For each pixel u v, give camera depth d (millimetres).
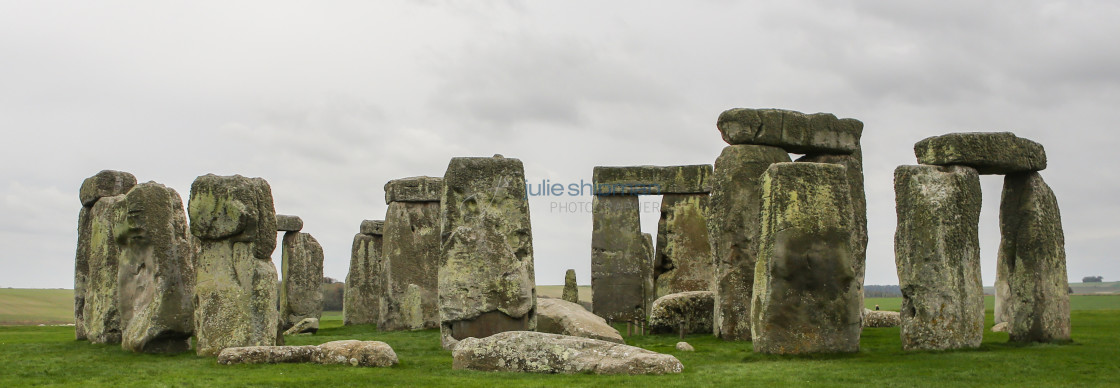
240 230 16516
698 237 28953
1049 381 13023
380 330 27609
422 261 28359
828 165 15797
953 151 16453
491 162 18984
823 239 15578
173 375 13750
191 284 17875
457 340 18141
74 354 17266
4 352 17703
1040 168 17625
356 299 33312
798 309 15539
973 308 16375
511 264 18547
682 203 29281
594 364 13609
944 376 13391
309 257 34219
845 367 14172
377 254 33625
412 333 24234
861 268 21922
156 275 17562
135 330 17656
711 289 28375
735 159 20844
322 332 25969
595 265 29156
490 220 18672
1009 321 17719
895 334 20438
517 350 14164
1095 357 15156
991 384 12789
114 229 18641
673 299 22391
